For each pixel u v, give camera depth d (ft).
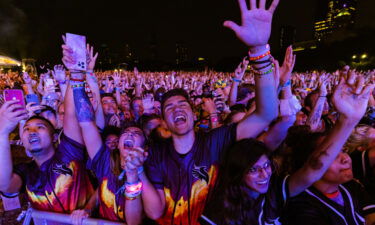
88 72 8.10
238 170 4.67
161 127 8.00
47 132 6.34
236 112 10.63
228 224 4.79
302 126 6.60
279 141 5.63
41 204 6.41
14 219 10.12
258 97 4.81
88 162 6.29
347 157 4.83
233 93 15.94
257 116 5.09
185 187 5.32
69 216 6.02
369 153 6.93
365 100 4.40
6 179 5.75
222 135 5.48
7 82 58.08
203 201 5.28
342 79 4.55
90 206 6.48
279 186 5.02
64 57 5.54
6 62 95.20
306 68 240.53
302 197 4.93
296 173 4.96
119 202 5.83
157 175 5.44
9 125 5.48
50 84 15.55
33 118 6.45
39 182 6.36
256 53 4.54
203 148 5.41
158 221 5.54
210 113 10.50
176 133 5.34
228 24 4.36
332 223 4.74
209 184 5.30
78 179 6.55
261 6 4.27
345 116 4.49
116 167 5.89
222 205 4.84
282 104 5.65
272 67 4.62
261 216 4.91
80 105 5.78
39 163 6.50
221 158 5.36
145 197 5.16
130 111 16.97
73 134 6.54
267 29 4.36
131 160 4.79
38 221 6.37
